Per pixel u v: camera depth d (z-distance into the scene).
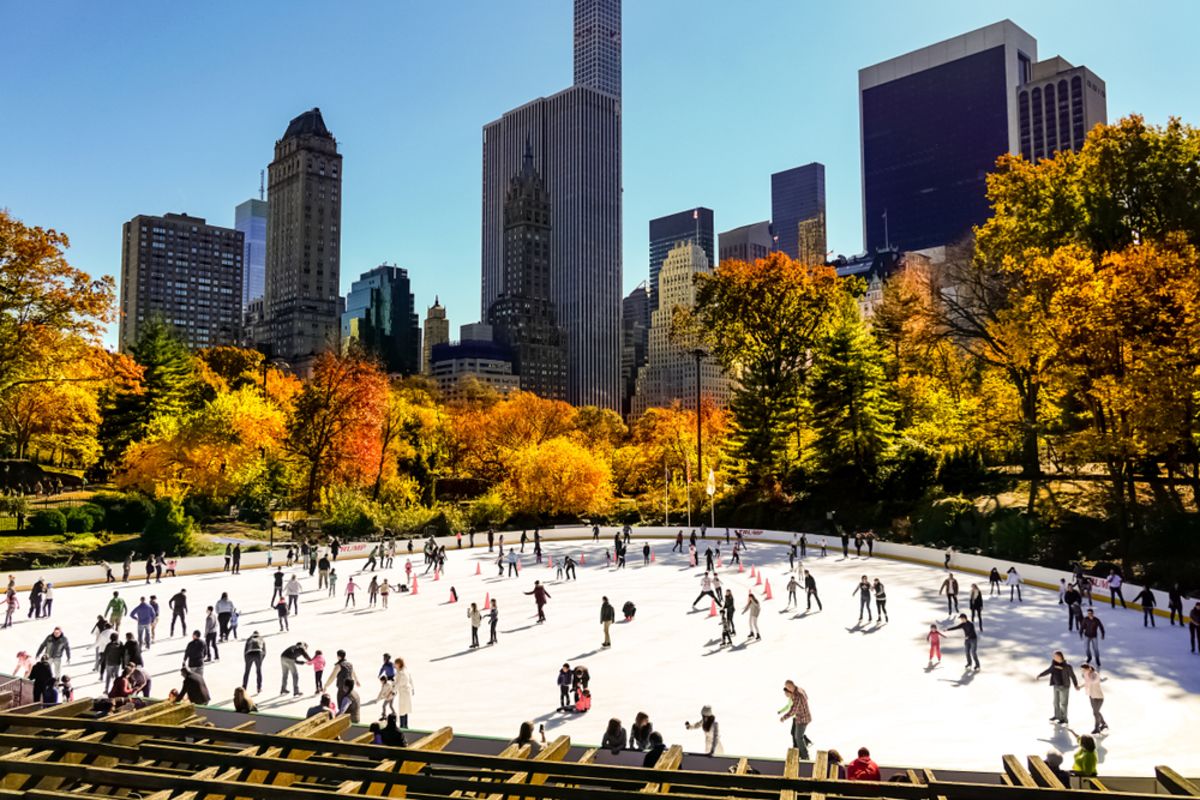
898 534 56.88
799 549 56.72
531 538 65.38
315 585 43.03
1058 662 19.45
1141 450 42.59
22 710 13.77
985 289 64.38
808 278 77.50
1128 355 45.03
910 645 27.94
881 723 19.77
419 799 8.99
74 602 37.72
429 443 93.25
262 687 23.53
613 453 101.62
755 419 73.50
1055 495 52.44
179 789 8.74
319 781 10.12
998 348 60.53
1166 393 40.88
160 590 41.34
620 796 8.29
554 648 28.06
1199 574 38.66
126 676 18.38
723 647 27.97
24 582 41.00
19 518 54.28
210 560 48.78
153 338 84.94
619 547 49.66
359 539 61.62
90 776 9.11
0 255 46.47
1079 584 35.75
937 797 8.29
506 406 126.69
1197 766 16.61
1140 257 44.56
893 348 76.50
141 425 80.25
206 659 26.48
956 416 67.06
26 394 67.94
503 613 34.62
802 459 71.88
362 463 72.56
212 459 64.75
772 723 19.80
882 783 8.54
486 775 10.56
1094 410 46.44
